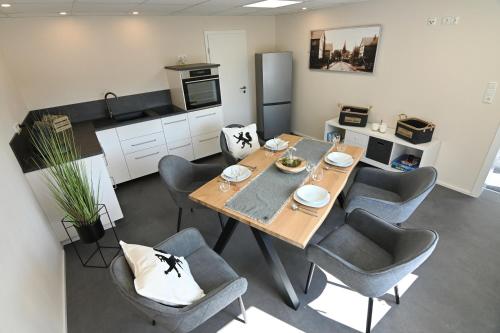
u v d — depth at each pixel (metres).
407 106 3.40
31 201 2.11
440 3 2.80
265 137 5.02
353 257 1.75
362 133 3.60
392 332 1.70
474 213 2.74
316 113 4.68
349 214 1.97
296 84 4.86
